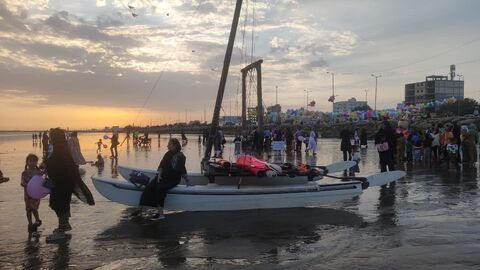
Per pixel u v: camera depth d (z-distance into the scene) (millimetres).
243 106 37406
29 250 6074
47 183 6809
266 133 34250
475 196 9922
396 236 6699
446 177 13289
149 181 8453
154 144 50594
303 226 7461
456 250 5941
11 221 7805
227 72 11008
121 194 8492
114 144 23672
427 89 129750
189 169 16391
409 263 5434
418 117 78250
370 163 19375
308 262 5543
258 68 34812
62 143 6938
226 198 8586
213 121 10883
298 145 29234
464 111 93938
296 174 9500
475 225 7309
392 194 10391
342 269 5266
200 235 6902
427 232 6898
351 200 9773
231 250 6086
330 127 85625
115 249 6133
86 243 6434
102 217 8148
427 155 18219
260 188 8852
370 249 6059
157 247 6238
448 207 8773
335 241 6492
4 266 5414
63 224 6980
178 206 8406
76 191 7160
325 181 12359
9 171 16719
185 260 5652
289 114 117625
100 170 16500
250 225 7562
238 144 29562
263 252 5988
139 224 7641
